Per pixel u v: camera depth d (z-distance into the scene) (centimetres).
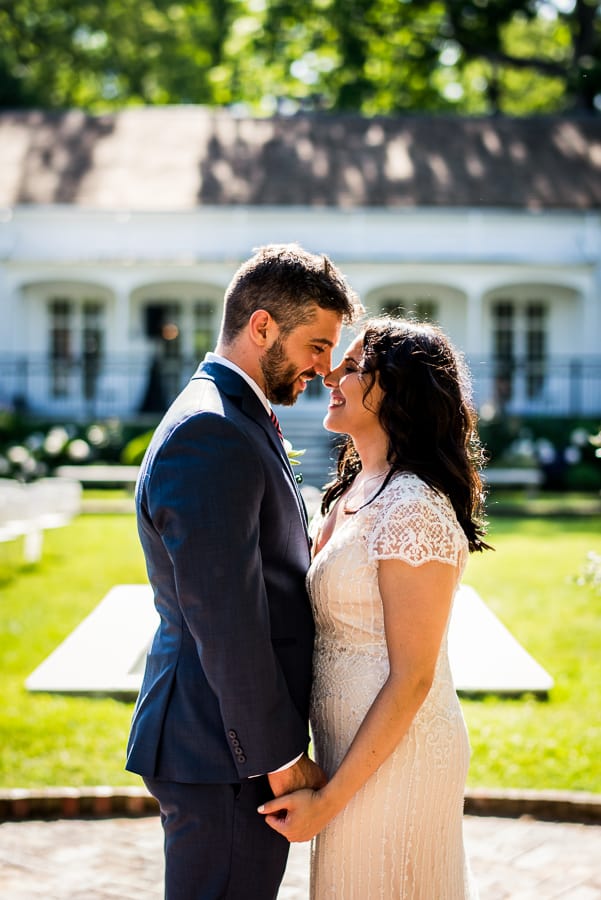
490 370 2294
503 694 572
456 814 247
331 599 242
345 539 242
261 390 244
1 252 2294
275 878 237
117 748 489
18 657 669
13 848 387
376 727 224
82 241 2314
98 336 2355
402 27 2714
